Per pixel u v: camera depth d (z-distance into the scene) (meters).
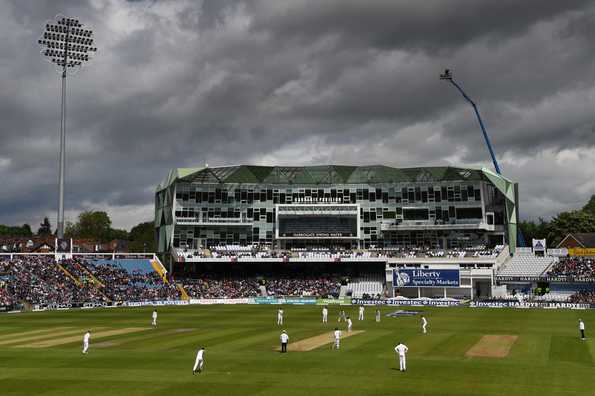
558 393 29.31
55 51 110.38
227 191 127.31
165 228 130.00
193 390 30.42
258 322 69.75
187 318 75.25
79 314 81.19
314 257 119.06
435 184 124.94
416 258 115.50
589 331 58.12
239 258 118.81
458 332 57.69
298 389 30.42
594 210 166.88
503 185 120.31
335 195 128.12
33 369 37.09
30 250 138.75
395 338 52.72
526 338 52.53
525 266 110.75
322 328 62.38
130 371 36.09
